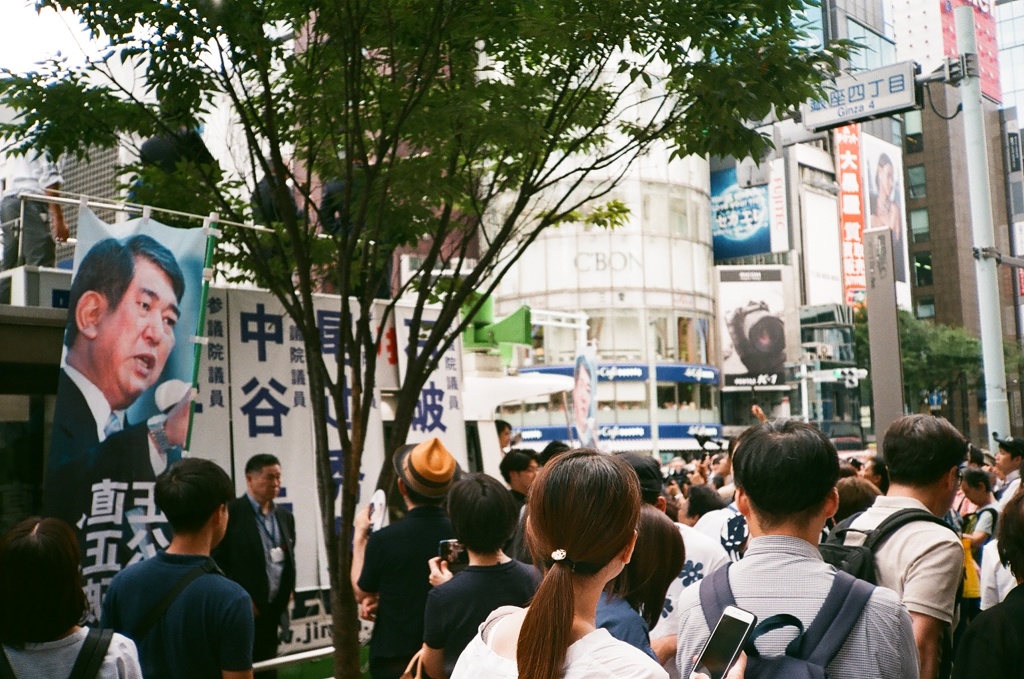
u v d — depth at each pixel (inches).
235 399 290.7
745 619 84.8
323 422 247.4
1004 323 2785.4
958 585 126.9
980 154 539.8
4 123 249.6
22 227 290.0
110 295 220.5
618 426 1747.0
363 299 260.1
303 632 289.7
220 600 130.7
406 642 181.0
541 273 1770.4
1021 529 105.3
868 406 2263.8
